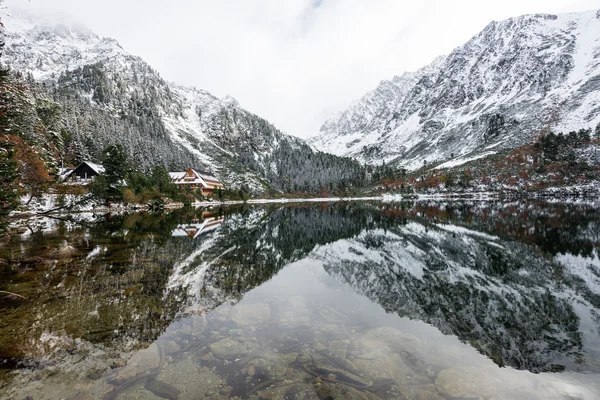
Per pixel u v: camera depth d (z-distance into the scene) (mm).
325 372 5801
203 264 15242
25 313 8609
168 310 8984
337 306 9578
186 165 130125
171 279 12281
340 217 46094
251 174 165125
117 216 41469
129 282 11727
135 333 7430
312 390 5238
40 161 36531
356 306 9641
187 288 11195
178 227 31234
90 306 9172
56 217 37312
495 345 7012
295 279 12883
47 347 6688
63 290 10602
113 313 8672
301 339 7184
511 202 68750
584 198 73312
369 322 8305
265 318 8477
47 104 83312
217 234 26953
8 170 22156
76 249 18062
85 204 48031
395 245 21578
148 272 13242
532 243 20453
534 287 11688
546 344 7121
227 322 8156
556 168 100000
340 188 155500
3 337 7164
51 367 5926
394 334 7508
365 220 40094
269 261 16531
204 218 43344
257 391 5211
